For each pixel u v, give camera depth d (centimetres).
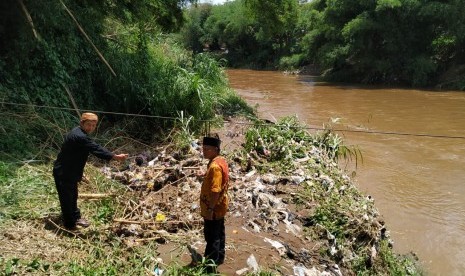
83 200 688
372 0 3441
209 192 529
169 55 1905
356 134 1702
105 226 626
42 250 542
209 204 526
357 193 896
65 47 1073
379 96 2722
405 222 963
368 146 1525
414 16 3297
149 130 1130
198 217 679
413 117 2041
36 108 969
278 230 683
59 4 1016
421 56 3300
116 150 991
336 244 674
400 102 2478
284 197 793
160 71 1302
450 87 3045
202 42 6781
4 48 960
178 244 610
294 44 5116
